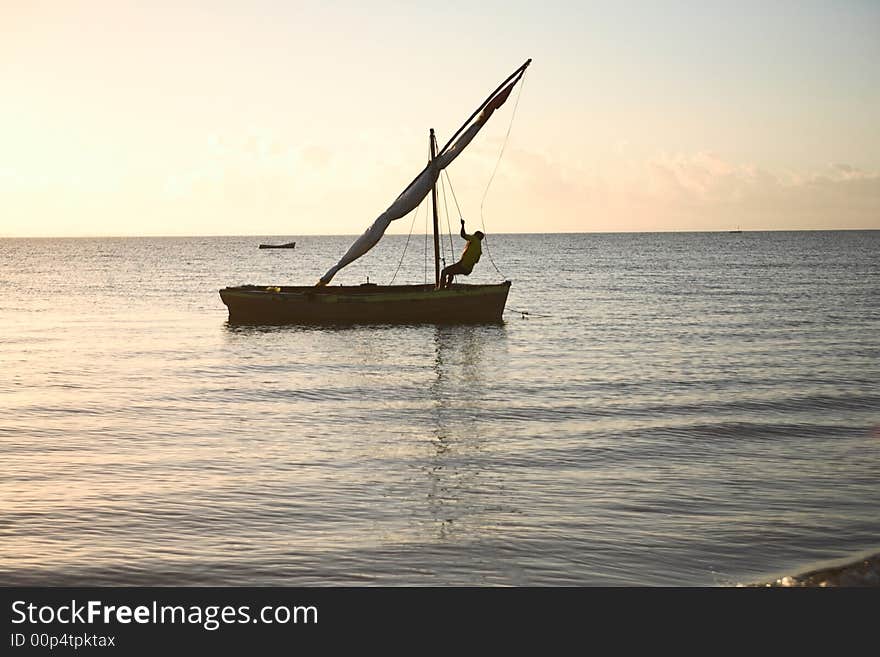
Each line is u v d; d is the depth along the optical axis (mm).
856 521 11438
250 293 36594
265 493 12602
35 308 49344
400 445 15891
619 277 82125
